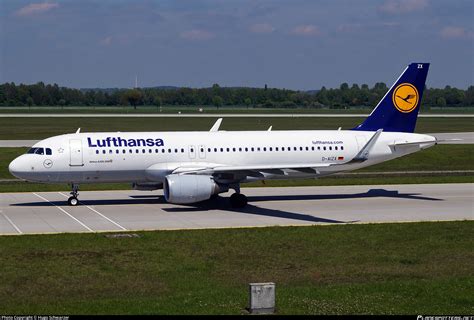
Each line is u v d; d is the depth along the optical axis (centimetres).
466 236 8175
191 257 7131
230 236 8125
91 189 12275
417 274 6419
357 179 13750
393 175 14738
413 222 9069
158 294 5772
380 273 6475
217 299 5438
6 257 7075
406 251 7419
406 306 5225
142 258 7069
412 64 11469
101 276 6372
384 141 11288
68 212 9875
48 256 7119
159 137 10488
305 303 5269
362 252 7375
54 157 10012
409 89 11488
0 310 5231
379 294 5559
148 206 10438
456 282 5950
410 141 11388
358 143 11156
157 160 10350
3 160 16300
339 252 7369
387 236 8169
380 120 11481
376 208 10300
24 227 8738
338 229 8562
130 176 10381
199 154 10519
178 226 8819
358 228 8631
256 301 5028
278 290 5700
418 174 14938
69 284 6091
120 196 11456
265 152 10775
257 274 6475
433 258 7100
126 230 8525
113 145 10225
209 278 6334
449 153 18138
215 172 9900
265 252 7362
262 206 10469
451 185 12888
